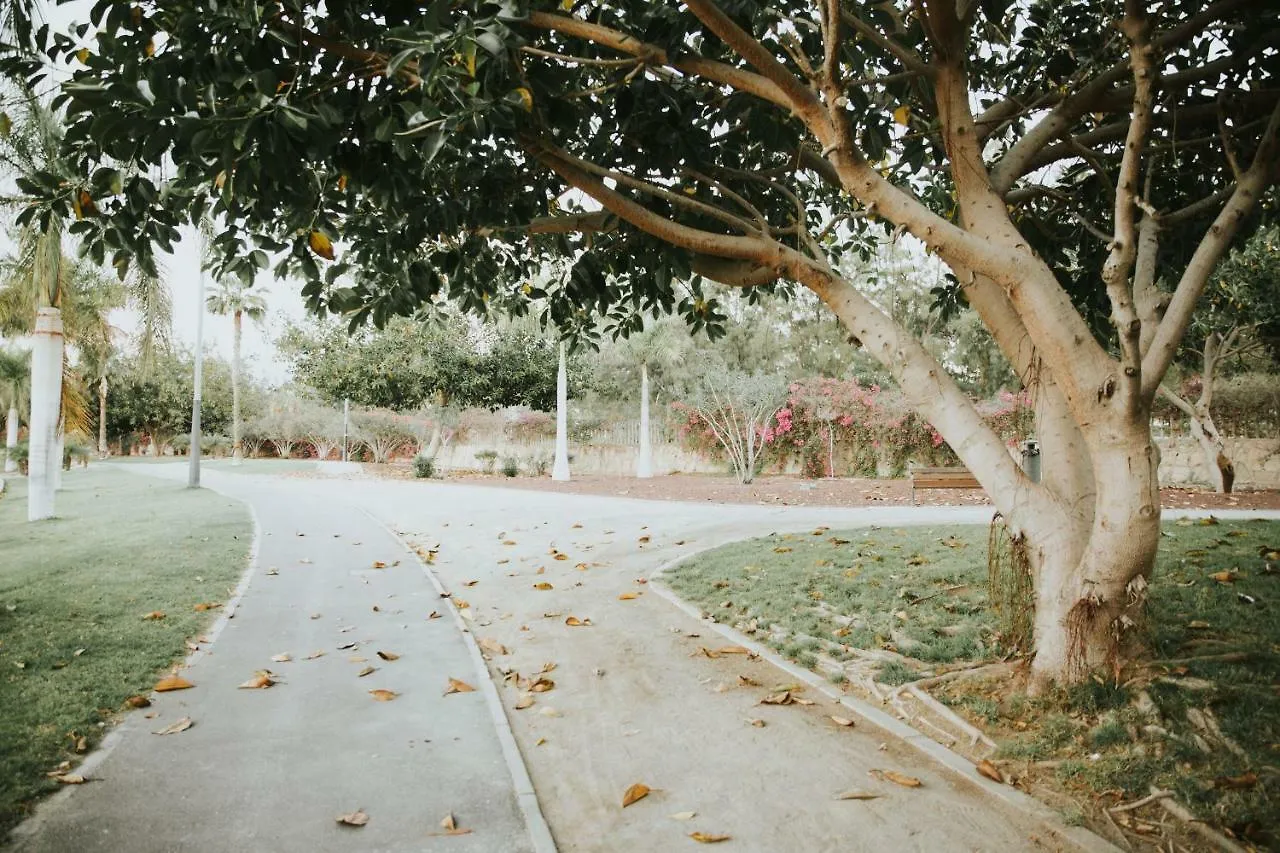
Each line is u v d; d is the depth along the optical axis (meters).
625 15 5.29
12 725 4.47
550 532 12.49
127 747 4.38
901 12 5.90
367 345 30.95
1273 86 5.64
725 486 20.50
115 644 6.21
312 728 4.72
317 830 3.51
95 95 3.97
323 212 6.02
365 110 4.58
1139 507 4.11
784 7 5.87
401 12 4.49
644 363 25.78
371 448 40.22
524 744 4.57
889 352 5.02
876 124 6.25
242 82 4.04
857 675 5.38
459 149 4.92
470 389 31.38
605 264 7.36
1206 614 5.50
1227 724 3.89
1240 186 4.06
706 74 4.70
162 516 15.45
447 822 3.55
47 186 4.92
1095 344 4.22
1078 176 7.38
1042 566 4.62
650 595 8.00
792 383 23.81
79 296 20.17
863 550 8.93
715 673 5.65
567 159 5.05
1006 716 4.47
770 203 7.03
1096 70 5.91
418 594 8.45
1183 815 3.37
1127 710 4.14
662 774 4.11
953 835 3.41
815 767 4.11
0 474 33.53
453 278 6.99
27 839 3.35
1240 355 17.80
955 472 15.23
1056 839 3.35
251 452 55.47
